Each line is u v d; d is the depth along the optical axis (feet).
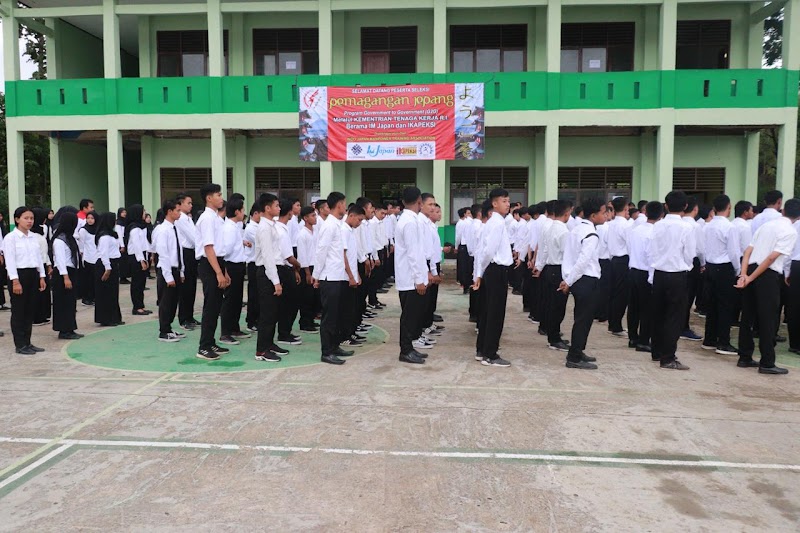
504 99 49.29
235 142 56.34
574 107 48.73
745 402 16.58
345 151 49.90
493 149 55.52
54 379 18.67
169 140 57.57
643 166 53.42
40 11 50.75
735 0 48.08
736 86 47.44
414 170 55.93
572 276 19.93
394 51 55.52
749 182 52.95
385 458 12.64
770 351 19.54
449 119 49.01
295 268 23.91
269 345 21.18
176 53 57.00
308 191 57.06
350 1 49.70
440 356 22.09
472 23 54.65
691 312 32.76
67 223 25.96
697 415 15.46
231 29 55.88
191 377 18.89
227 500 10.78
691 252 19.98
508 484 11.49
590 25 53.78
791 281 22.59
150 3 52.39
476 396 16.99
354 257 22.07
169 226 24.70
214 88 50.49
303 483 11.48
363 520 10.11
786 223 19.15
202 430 14.19
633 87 48.32
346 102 49.60
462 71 55.06
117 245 28.68
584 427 14.53
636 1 47.80
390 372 19.63
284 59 56.29
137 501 10.73
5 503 10.67
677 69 50.55
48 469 12.05
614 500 10.89
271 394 17.06
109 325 28.27
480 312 21.50
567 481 11.64
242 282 25.29
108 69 50.93
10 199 52.21
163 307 24.59
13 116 51.62
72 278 26.11
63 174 57.26
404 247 20.71
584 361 20.52
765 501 10.91
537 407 16.03
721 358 22.03
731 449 13.28
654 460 12.65
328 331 20.86
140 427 14.37
